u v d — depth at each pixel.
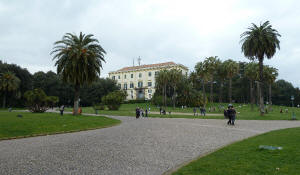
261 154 6.41
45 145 8.99
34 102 34.72
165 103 63.16
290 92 98.19
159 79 63.53
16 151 7.77
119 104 55.91
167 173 5.12
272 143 8.27
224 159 6.00
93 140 10.24
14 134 12.15
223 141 9.82
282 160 5.64
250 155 6.34
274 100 99.81
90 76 30.34
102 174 5.12
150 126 17.25
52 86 79.56
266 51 32.50
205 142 9.54
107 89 85.88
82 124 17.94
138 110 29.83
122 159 6.54
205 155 6.73
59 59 28.86
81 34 30.16
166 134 12.26
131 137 11.10
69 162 6.19
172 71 62.22
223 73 58.69
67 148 8.26
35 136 12.09
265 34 31.77
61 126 15.99
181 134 12.25
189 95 67.81
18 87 62.59
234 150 7.22
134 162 6.20
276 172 4.66
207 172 4.84
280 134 11.11
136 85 95.62
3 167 5.70
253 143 8.50
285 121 24.41
